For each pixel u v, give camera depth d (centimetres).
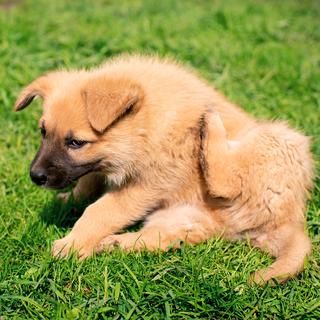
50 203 123
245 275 110
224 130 117
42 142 116
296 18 202
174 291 106
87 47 165
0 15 184
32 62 157
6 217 119
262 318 104
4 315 103
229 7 201
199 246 115
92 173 122
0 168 129
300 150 119
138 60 124
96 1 217
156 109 116
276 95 152
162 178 118
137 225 121
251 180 117
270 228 117
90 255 114
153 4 206
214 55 164
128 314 103
